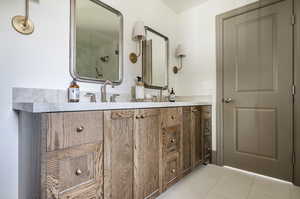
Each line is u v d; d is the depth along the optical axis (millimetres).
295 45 1651
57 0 1227
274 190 1515
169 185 1458
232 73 2082
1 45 981
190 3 2359
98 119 937
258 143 1869
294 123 1644
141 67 1979
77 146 840
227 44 2129
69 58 1296
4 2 992
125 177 1081
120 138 1058
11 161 1013
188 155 1753
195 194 1448
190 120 1804
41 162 719
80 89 1373
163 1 2307
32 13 1102
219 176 1819
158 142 1360
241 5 2020
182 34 2586
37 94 1118
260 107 1865
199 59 2400
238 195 1433
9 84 1008
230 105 2098
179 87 2607
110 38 1613
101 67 1529
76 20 1339
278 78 1749
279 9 1749
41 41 1143
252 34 1930
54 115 759
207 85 2318
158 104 1352
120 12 1704
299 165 1599
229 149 2092
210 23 2289
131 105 1125
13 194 1021
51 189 745
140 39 1836
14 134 1024
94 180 910
